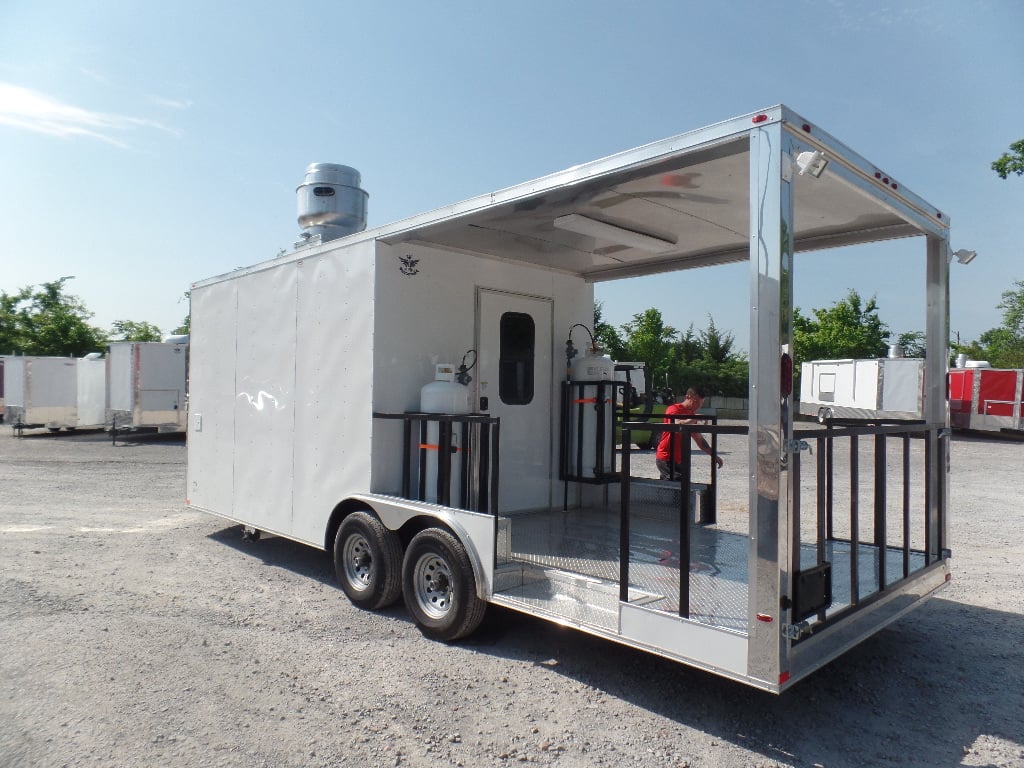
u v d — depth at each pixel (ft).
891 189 13.16
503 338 19.67
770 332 9.96
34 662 13.85
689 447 11.12
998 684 13.62
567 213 15.30
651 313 93.30
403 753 10.72
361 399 17.19
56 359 64.95
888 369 66.59
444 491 16.33
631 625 11.80
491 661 14.43
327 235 24.30
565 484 21.12
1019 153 75.61
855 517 12.25
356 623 16.57
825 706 12.64
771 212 9.98
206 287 23.94
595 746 11.06
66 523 27.84
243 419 21.77
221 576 20.43
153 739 10.97
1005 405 66.03
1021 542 25.75
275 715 11.88
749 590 10.21
